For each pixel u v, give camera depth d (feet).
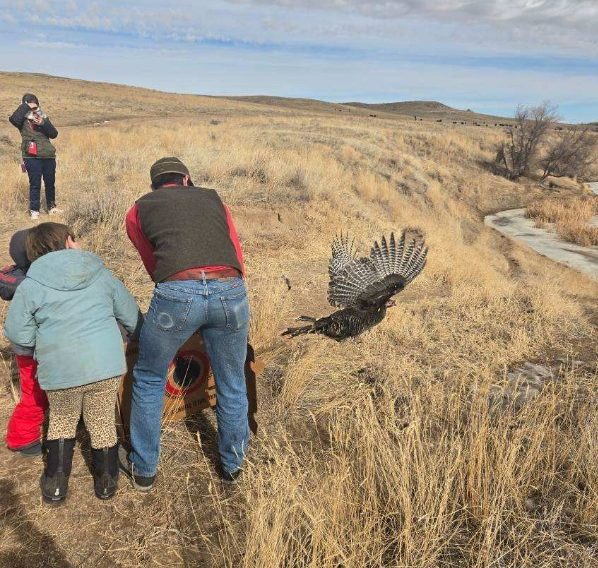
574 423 16.37
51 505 11.46
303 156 68.80
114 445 11.71
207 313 10.76
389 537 11.32
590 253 71.26
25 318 10.61
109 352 10.99
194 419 14.94
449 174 116.98
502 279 40.68
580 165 148.46
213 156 53.26
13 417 12.46
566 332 25.70
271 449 12.73
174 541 11.05
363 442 13.14
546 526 12.19
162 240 10.80
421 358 20.56
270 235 36.04
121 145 62.03
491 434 14.01
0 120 108.27
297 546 10.43
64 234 11.50
